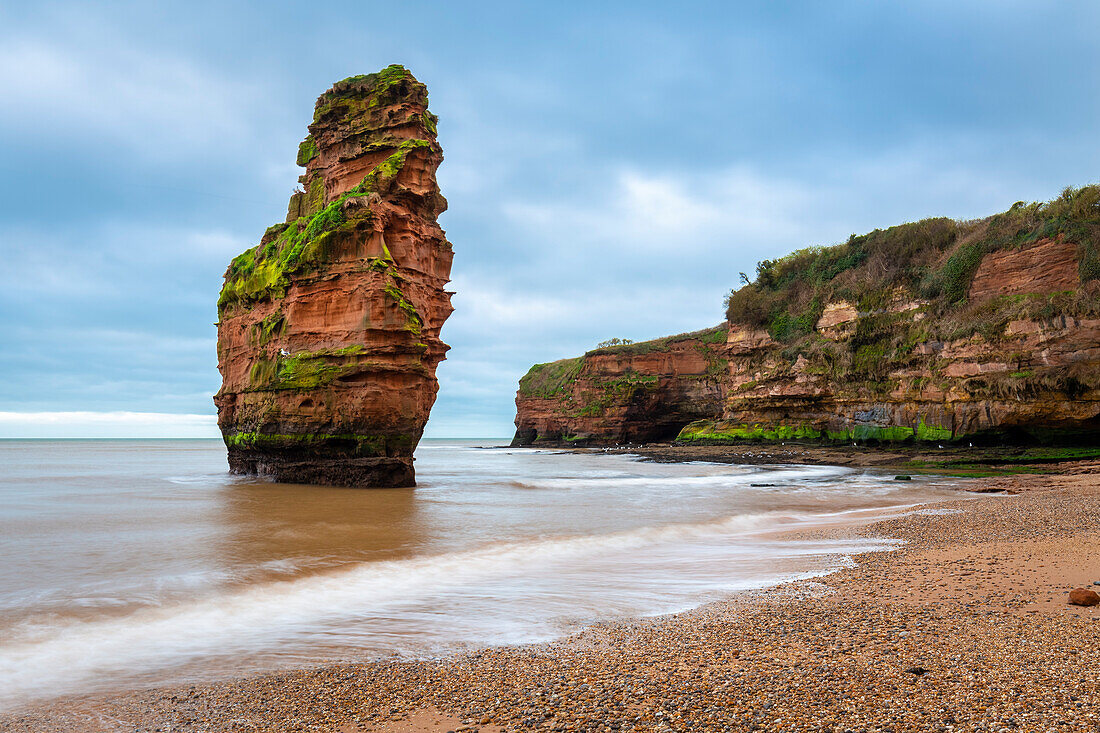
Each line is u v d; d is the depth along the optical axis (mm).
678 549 16938
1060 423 43562
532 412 126938
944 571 12125
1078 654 7148
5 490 32656
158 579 13508
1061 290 46969
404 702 7176
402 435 35031
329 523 21000
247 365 40938
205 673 8523
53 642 9844
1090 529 15766
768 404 69750
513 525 21078
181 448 158000
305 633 10133
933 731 5543
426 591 12672
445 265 41000
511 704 6895
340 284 34844
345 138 39969
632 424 102938
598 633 9539
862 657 7516
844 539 17406
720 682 7023
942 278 56562
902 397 55344
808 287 75500
